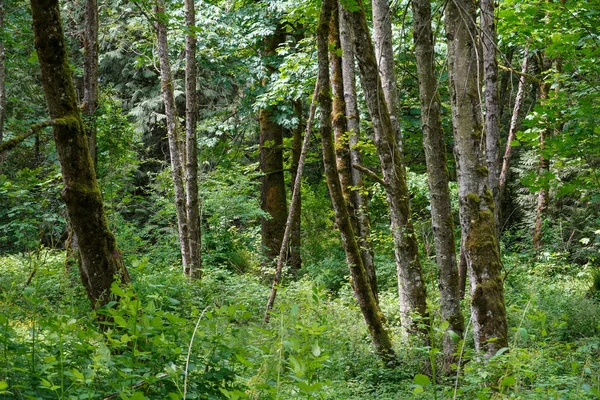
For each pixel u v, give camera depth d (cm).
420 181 1698
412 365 755
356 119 1081
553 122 981
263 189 1922
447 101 1916
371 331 788
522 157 2205
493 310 632
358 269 779
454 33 667
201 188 1792
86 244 525
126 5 1836
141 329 358
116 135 1412
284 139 2084
